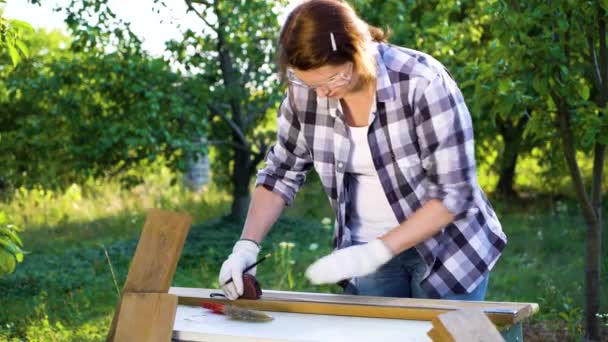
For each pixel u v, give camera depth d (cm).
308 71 239
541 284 655
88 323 576
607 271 654
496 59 446
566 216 992
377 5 865
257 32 895
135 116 845
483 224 291
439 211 261
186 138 873
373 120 269
